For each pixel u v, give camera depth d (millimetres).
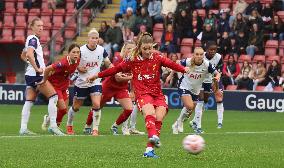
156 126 29078
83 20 79562
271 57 72688
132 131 41875
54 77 40875
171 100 67375
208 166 26172
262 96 66688
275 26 73938
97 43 40938
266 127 48594
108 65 41188
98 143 34594
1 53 78812
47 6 84562
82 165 26188
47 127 42781
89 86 40531
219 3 78875
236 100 67188
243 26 72312
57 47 77062
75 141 35438
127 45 39938
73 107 41031
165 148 32406
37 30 40125
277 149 32719
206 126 49062
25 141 35062
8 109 63562
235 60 70750
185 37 74312
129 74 40062
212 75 43094
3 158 28188
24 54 41281
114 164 26453
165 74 66875
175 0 77250
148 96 29141
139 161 27312
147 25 75000
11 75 78875
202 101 43312
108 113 60312
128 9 75312
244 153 30547
